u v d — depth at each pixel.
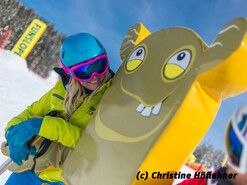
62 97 1.26
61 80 1.28
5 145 1.24
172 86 0.83
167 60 0.90
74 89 1.17
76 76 1.11
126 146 0.89
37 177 1.41
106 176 0.92
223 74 0.72
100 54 1.11
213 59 0.72
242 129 0.45
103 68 1.13
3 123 3.74
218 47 0.72
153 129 0.82
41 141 1.25
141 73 0.99
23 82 9.03
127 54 1.25
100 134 1.01
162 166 0.82
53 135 1.09
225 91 0.79
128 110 0.95
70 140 1.11
